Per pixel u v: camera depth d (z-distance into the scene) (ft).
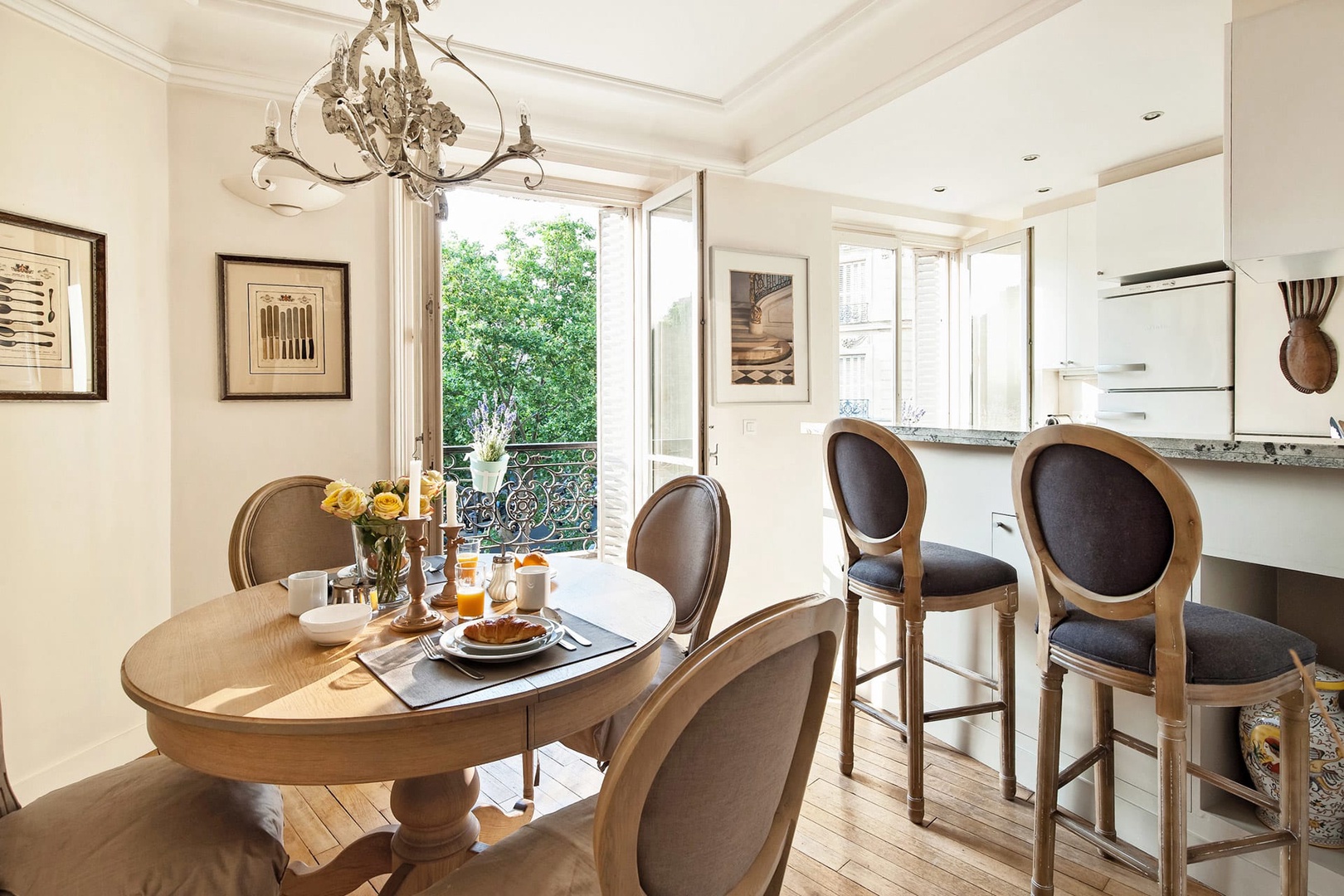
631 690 4.36
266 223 9.53
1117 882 5.84
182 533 9.12
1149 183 12.14
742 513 13.17
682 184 11.60
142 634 8.68
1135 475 4.44
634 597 5.67
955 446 8.01
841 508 7.57
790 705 2.92
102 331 8.10
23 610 7.40
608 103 11.37
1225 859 5.63
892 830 6.63
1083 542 4.82
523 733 3.74
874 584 7.09
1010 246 15.39
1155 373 12.19
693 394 11.18
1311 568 4.97
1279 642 4.61
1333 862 5.16
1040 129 11.03
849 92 10.54
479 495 17.43
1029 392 14.97
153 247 8.74
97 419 8.11
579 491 19.07
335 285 9.94
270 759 3.43
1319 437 10.17
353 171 10.01
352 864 5.28
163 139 8.87
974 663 7.93
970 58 8.67
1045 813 5.47
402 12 5.48
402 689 3.74
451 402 30.50
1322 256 6.98
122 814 4.04
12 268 7.25
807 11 8.98
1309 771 5.24
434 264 10.84
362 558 5.63
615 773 2.40
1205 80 9.28
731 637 2.66
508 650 4.12
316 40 9.01
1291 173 6.90
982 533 7.70
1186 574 4.26
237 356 9.36
